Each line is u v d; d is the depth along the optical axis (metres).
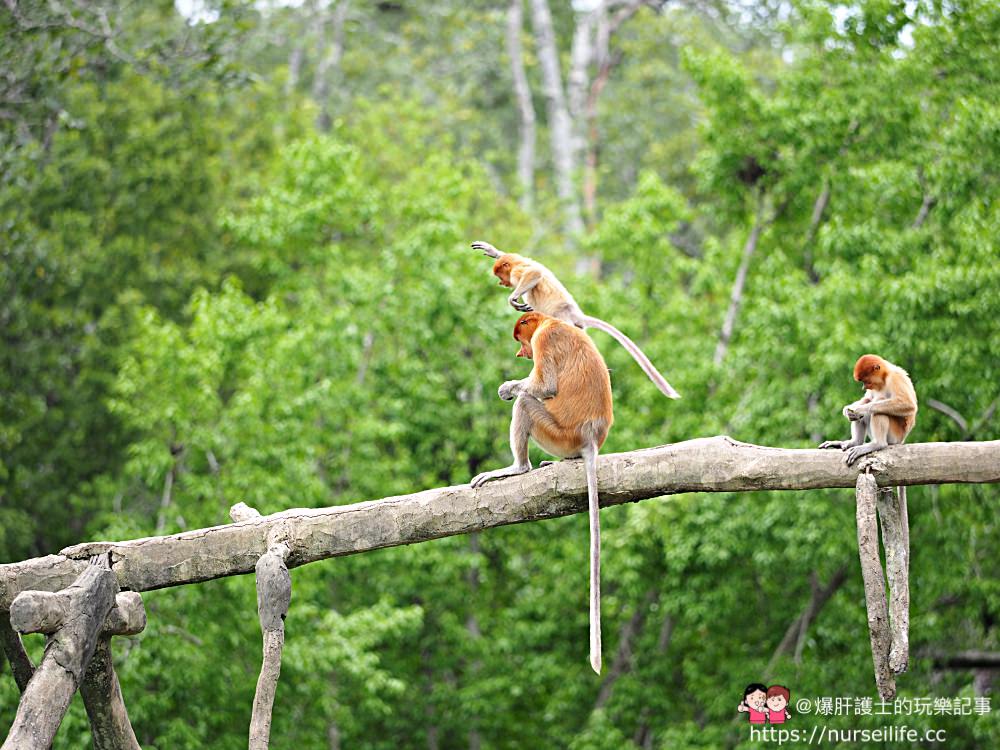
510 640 18.02
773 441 16.14
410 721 19.28
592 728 17.05
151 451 17.19
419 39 40.09
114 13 22.14
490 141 39.44
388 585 18.22
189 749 14.85
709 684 17.58
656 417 18.56
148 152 22.59
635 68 36.22
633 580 16.91
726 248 20.23
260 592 7.61
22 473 20.84
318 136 21.06
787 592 18.25
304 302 19.72
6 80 19.75
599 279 29.41
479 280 18.95
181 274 22.59
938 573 16.06
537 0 35.94
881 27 18.22
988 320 15.09
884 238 16.36
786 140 18.11
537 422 7.62
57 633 7.64
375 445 19.19
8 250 20.88
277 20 33.34
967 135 15.83
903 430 7.50
